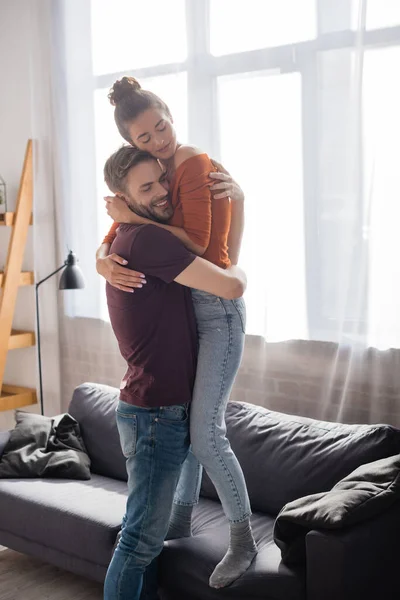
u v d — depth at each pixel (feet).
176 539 9.68
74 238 15.25
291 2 11.75
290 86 11.89
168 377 8.52
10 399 15.76
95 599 10.87
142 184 8.32
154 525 8.68
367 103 11.02
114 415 12.48
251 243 12.56
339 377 11.68
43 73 15.25
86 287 15.23
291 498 10.17
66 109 15.05
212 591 8.95
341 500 8.32
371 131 11.02
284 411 12.50
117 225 9.70
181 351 8.56
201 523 10.33
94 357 15.34
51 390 16.01
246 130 12.46
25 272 15.90
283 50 11.90
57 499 10.96
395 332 11.08
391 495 8.55
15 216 15.56
